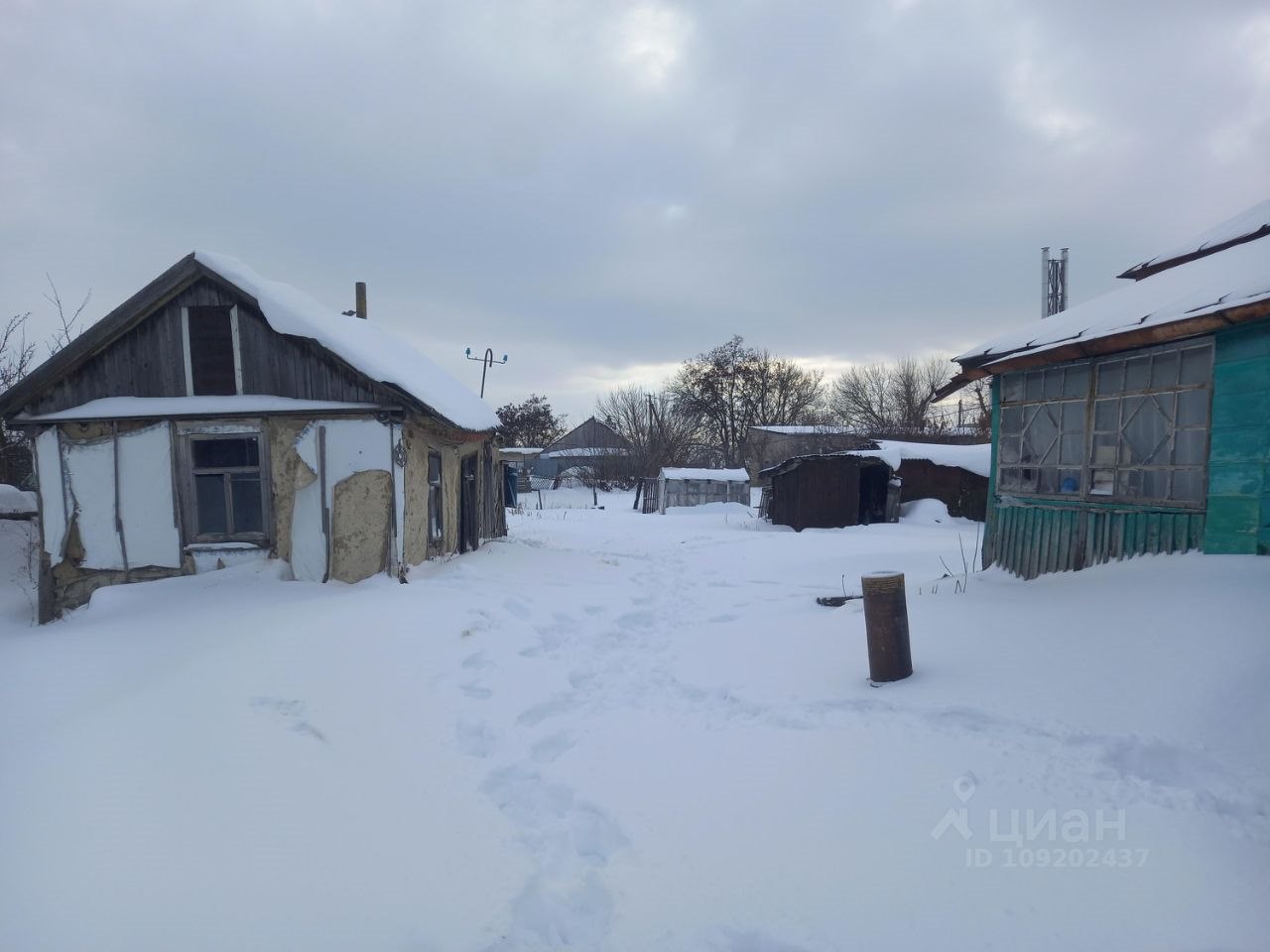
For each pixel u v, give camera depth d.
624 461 45.56
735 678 5.74
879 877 3.00
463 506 12.53
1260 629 4.49
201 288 8.90
